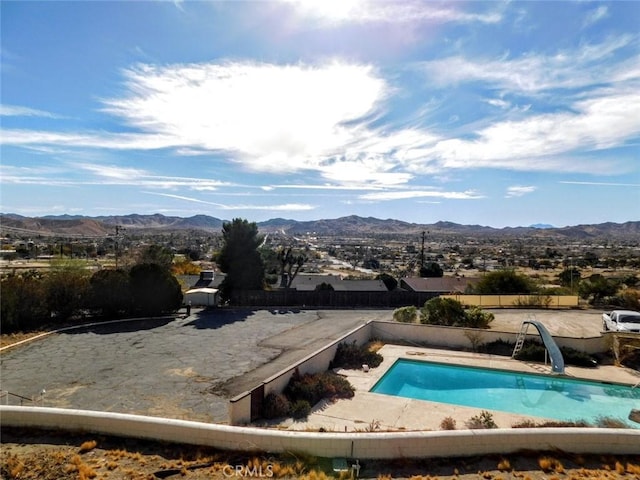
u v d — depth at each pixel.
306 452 8.41
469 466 8.22
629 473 7.95
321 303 31.53
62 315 24.44
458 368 18.16
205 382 14.19
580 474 7.90
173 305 26.84
